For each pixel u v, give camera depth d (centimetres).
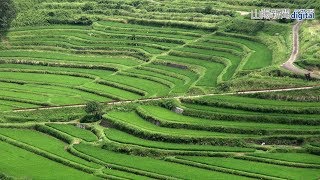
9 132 16750
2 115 17912
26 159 15000
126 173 14038
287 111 16588
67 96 19500
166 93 19100
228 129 15925
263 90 18100
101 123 17212
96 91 19788
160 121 16612
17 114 18088
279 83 18312
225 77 19725
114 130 16662
